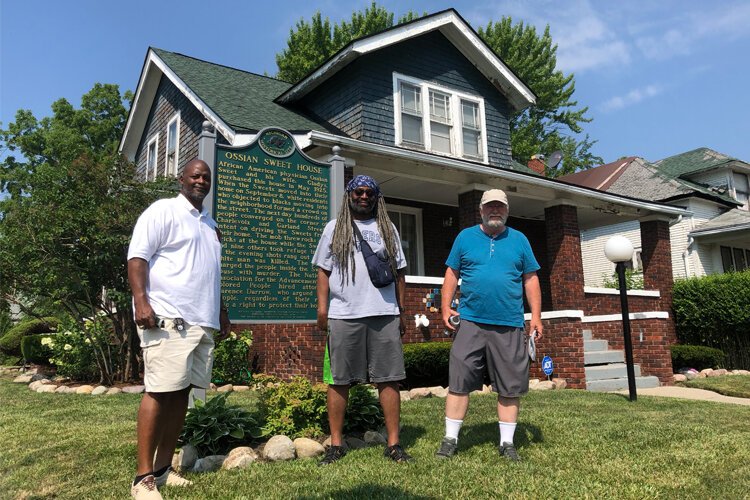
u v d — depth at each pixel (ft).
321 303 12.64
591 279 72.23
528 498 9.47
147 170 50.14
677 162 75.31
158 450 10.69
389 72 38.50
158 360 10.11
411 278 29.32
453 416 12.68
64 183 28.02
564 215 38.19
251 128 31.50
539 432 14.60
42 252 26.50
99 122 95.96
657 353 31.60
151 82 48.19
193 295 10.55
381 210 12.83
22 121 92.94
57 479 11.55
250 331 29.45
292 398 14.49
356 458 12.16
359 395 15.08
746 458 12.08
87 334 28.07
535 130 106.73
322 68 37.60
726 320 41.22
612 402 21.13
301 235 19.85
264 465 11.82
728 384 29.73
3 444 15.31
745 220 59.11
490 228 13.07
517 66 95.50
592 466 11.46
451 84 41.73
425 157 30.45
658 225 44.45
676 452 12.57
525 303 43.98
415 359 25.86
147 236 10.37
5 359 48.11
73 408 20.86
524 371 12.53
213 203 18.42
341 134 37.19
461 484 10.20
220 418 13.25
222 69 46.42
